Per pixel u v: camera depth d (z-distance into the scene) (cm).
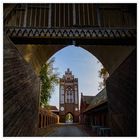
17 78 751
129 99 790
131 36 818
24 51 1093
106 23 927
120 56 1162
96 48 1441
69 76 6150
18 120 762
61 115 5762
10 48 671
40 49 1323
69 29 833
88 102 4444
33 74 1087
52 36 817
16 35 808
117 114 1004
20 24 918
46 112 2325
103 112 1706
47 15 940
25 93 884
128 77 801
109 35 825
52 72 2312
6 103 622
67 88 6050
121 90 916
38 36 814
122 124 904
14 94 709
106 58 1430
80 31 831
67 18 888
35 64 1378
